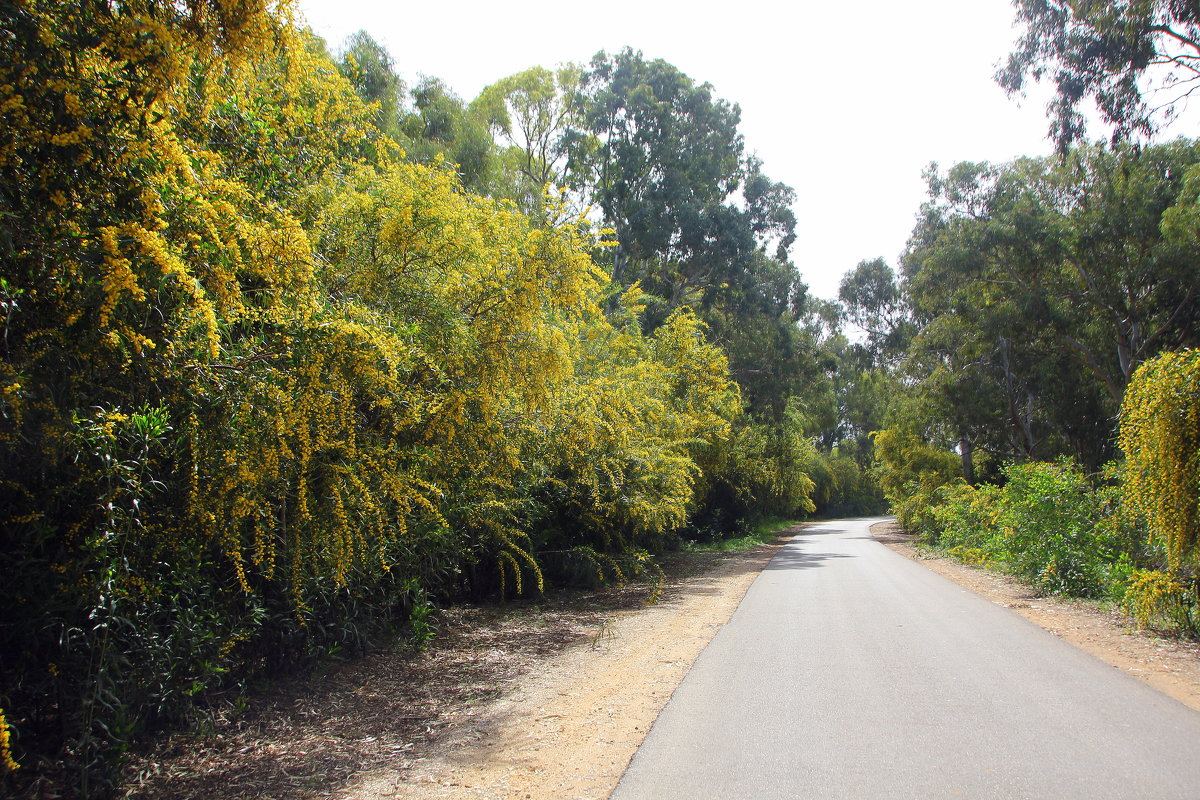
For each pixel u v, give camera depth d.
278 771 4.66
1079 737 4.73
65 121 3.87
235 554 4.97
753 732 5.01
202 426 4.66
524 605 11.54
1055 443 34.53
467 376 7.06
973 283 29.20
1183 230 22.97
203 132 5.47
